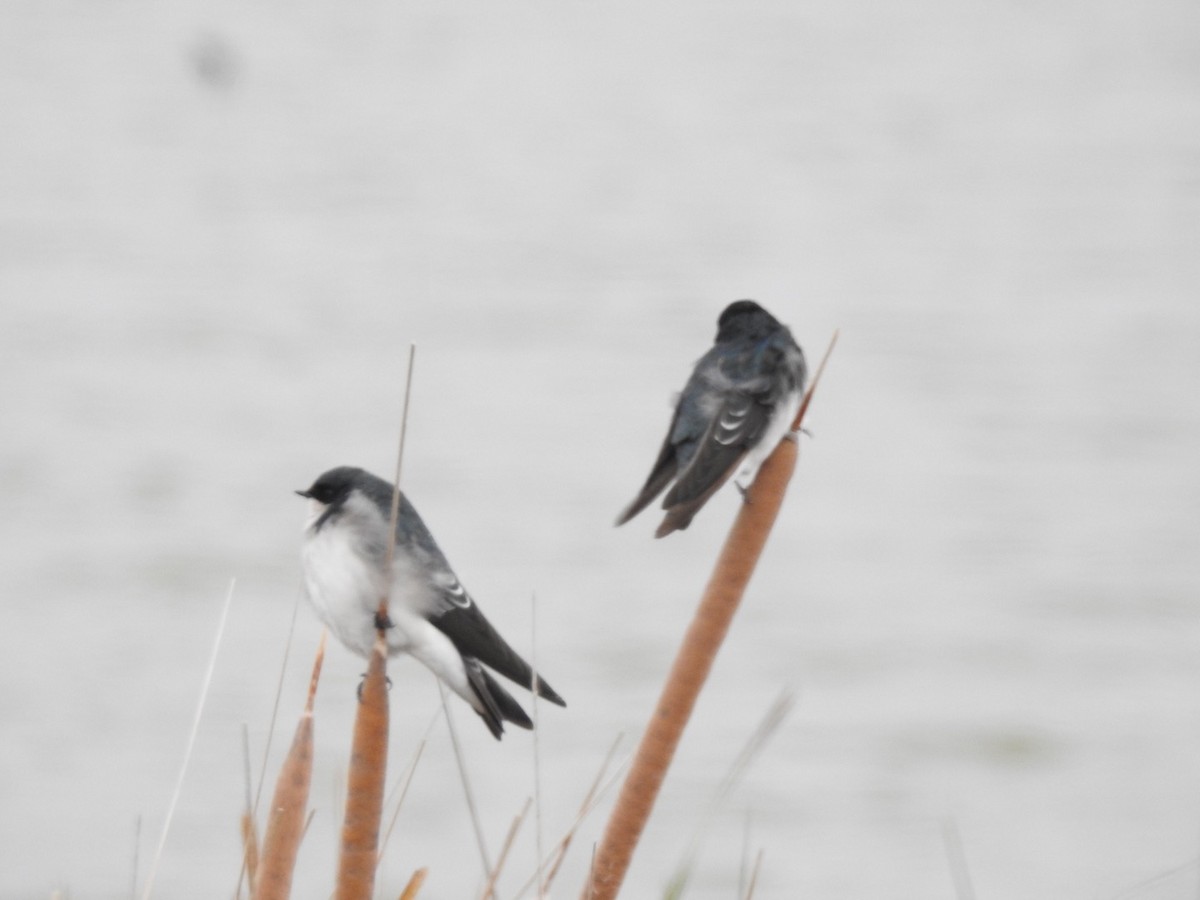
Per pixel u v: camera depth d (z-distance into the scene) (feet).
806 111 423.64
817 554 111.65
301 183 333.01
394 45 540.52
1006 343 176.04
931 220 271.28
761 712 86.02
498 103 455.63
